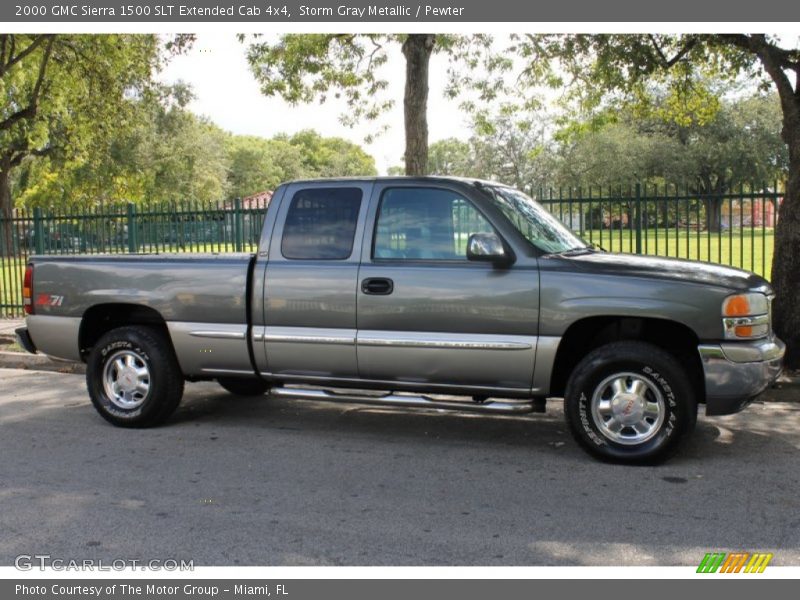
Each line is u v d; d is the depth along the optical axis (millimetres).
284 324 6195
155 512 4750
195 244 12586
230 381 7953
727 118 37219
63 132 30438
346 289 5961
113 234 13281
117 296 6711
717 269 5664
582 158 37562
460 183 5863
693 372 5672
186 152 47312
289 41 13188
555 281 5469
